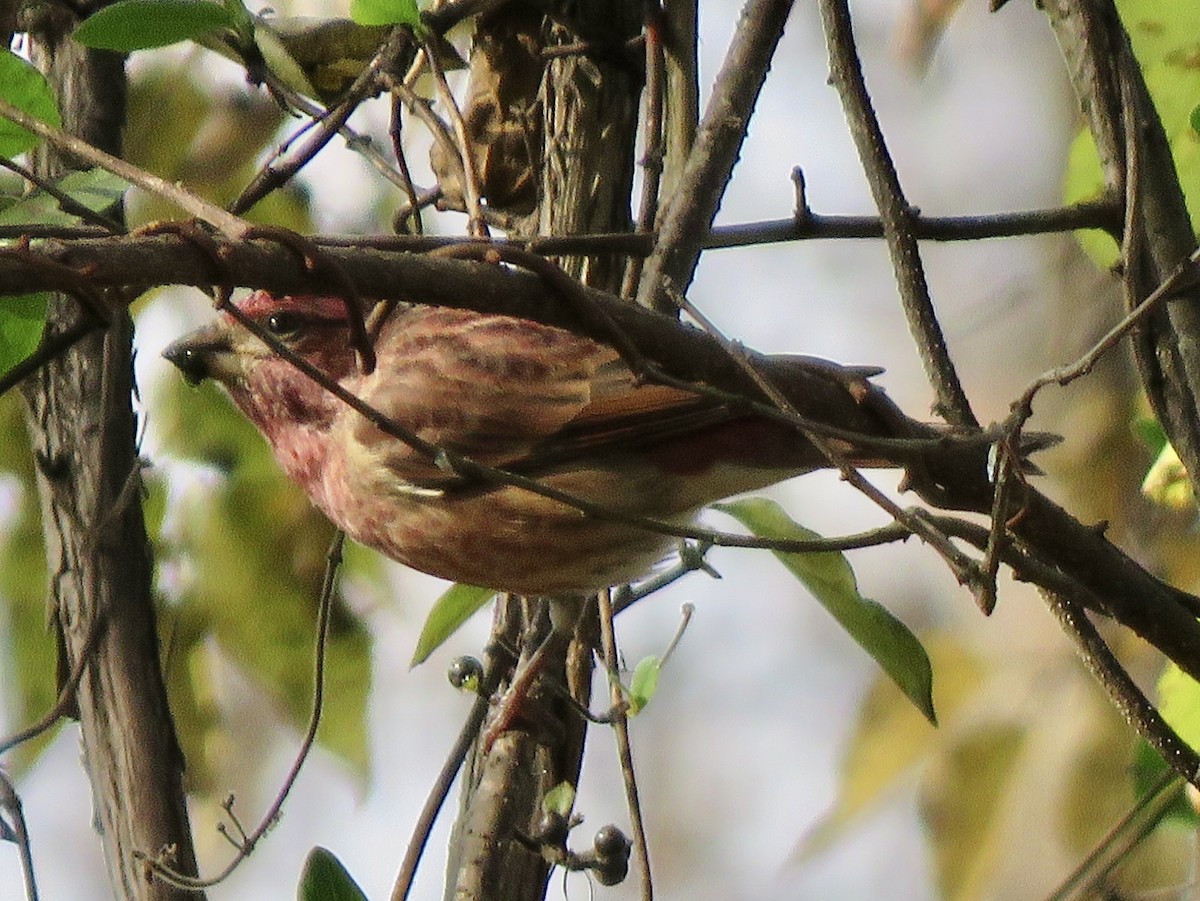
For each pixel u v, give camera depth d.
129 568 8.38
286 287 5.37
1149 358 7.30
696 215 7.90
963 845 10.95
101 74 8.59
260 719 11.21
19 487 9.73
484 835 7.36
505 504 8.05
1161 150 7.49
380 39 9.11
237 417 9.89
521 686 7.81
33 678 9.66
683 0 8.64
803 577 7.77
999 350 13.98
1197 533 11.68
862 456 6.70
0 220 6.60
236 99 10.28
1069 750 11.03
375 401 8.27
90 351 8.45
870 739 11.34
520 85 9.08
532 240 7.70
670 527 6.31
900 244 7.43
